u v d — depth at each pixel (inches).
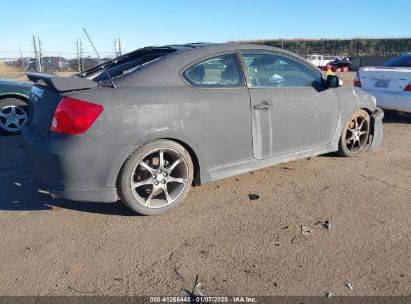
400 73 285.3
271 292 102.7
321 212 147.8
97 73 162.4
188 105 142.6
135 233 132.7
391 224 138.3
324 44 2659.9
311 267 113.1
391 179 181.2
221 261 116.4
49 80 130.5
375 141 219.5
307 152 183.5
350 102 197.2
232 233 132.6
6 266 114.5
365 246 124.0
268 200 158.4
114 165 132.6
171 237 130.1
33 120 147.9
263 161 167.5
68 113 126.3
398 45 2581.2
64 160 127.4
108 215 145.7
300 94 174.6
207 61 152.4
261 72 166.1
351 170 192.5
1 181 179.2
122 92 133.4
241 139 158.1
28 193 165.6
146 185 144.3
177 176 149.9
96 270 112.7
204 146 149.0
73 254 120.6
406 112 288.8
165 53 154.8
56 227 137.0
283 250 122.0
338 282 106.6
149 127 135.2
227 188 170.4
